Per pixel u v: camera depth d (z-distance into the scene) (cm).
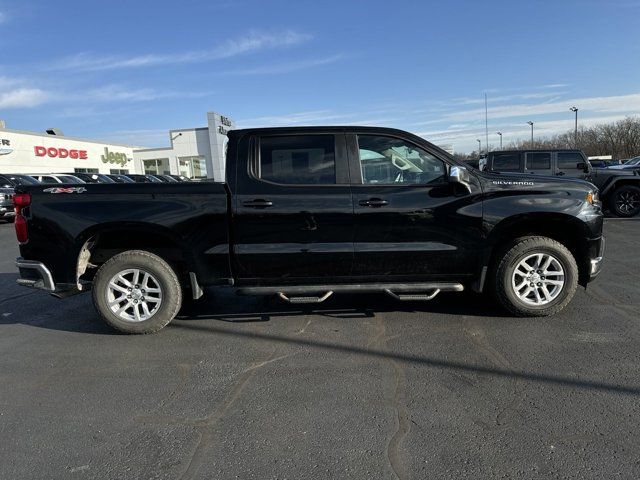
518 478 230
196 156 4372
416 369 353
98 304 434
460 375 341
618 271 636
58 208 420
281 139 434
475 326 439
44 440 274
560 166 1223
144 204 420
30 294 615
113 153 4097
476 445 257
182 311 510
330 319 471
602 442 257
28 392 334
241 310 508
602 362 355
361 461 246
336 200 423
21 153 3075
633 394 308
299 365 367
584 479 228
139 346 416
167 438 273
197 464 248
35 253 427
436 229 430
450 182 418
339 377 344
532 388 319
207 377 351
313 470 240
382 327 445
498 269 447
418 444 260
